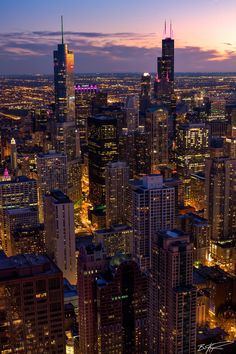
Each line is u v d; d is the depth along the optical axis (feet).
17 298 593.01
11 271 595.47
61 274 602.03
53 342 618.03
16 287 588.91
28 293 595.06
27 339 607.78
